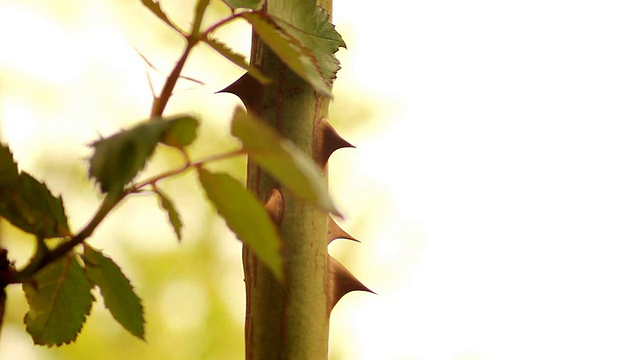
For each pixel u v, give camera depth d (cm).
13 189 40
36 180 40
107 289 41
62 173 56
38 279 41
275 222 45
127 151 38
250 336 45
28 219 40
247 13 40
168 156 117
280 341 45
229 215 38
